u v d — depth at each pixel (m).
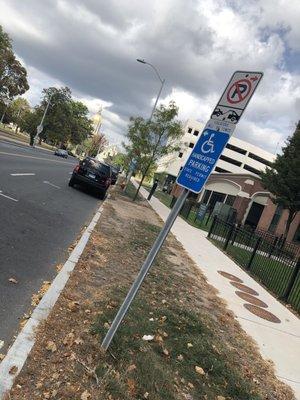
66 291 6.71
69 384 4.27
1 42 63.12
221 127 4.63
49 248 9.14
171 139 30.08
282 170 27.58
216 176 47.38
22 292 6.25
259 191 38.53
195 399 4.76
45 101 89.94
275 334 8.13
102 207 19.89
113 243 11.83
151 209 28.14
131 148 30.38
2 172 18.39
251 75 4.53
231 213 35.59
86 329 5.47
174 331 6.36
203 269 12.23
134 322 6.11
